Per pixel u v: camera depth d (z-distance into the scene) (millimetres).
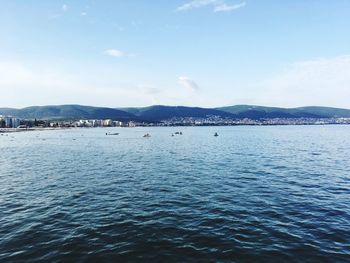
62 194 31375
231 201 28266
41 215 24172
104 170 47688
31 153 76750
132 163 56219
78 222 22438
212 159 61500
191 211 25156
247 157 64125
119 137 164250
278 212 24641
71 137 164625
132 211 25250
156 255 16922
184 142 117125
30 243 18531
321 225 21422
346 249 17469
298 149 81688
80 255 16891
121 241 18844
